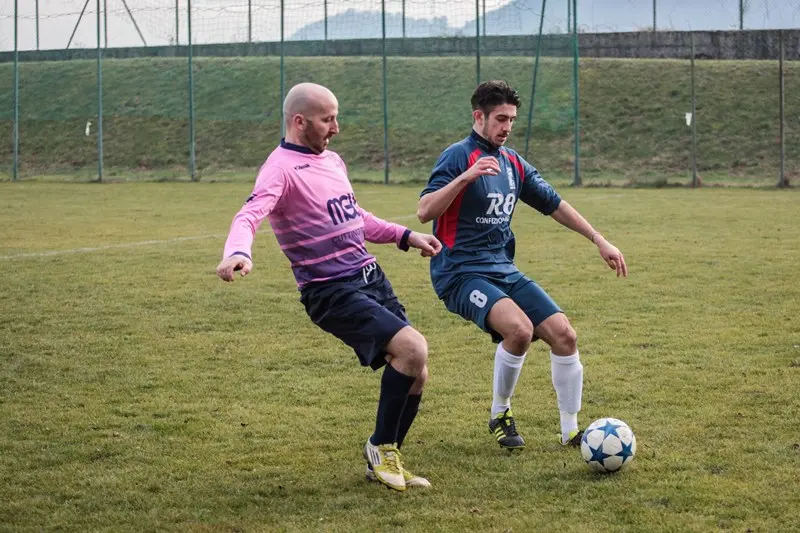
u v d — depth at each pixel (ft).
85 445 20.45
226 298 38.60
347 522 15.93
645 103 127.34
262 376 26.50
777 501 16.46
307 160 17.80
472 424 21.72
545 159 117.60
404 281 42.83
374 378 26.23
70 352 29.50
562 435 20.12
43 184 113.09
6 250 53.57
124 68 155.74
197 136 138.21
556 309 19.86
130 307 36.73
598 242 20.81
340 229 17.84
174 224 67.72
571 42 108.17
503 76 126.62
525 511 16.29
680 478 17.75
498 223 20.40
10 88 154.30
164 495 17.39
